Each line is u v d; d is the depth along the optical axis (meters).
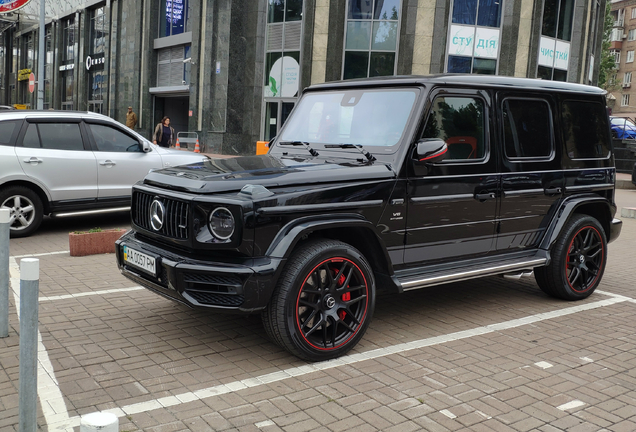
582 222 5.48
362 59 24.02
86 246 7.03
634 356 4.22
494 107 4.84
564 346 4.39
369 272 4.05
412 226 4.35
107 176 8.45
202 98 26.69
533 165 5.11
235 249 3.56
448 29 23.73
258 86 25.59
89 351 4.00
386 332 4.60
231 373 3.69
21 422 2.62
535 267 5.30
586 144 5.65
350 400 3.36
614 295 5.99
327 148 4.72
